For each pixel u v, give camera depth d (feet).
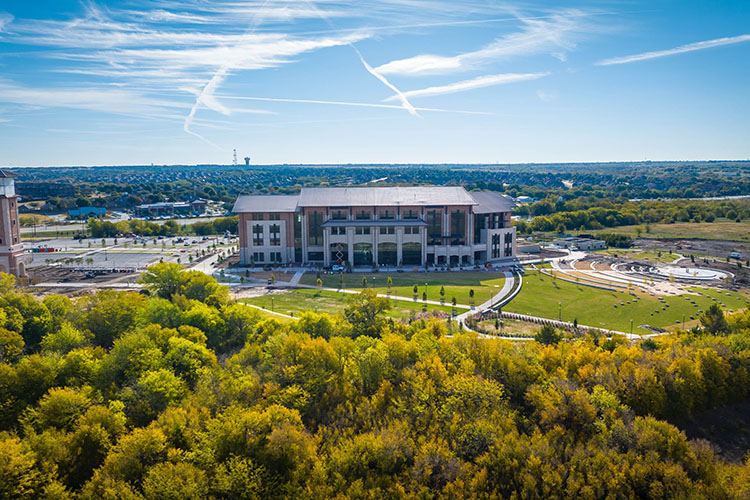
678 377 249.34
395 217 650.84
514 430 208.33
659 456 197.16
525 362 256.93
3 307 309.63
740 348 286.87
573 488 182.60
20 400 227.40
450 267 629.92
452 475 189.98
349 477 191.83
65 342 284.41
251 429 201.26
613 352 281.54
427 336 292.81
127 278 558.15
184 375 261.03
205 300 396.37
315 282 545.85
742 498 177.27
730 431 241.96
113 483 177.78
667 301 467.93
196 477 180.45
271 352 272.92
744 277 557.74
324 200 650.43
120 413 216.74
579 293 498.69
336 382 247.29
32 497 175.22
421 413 224.94
